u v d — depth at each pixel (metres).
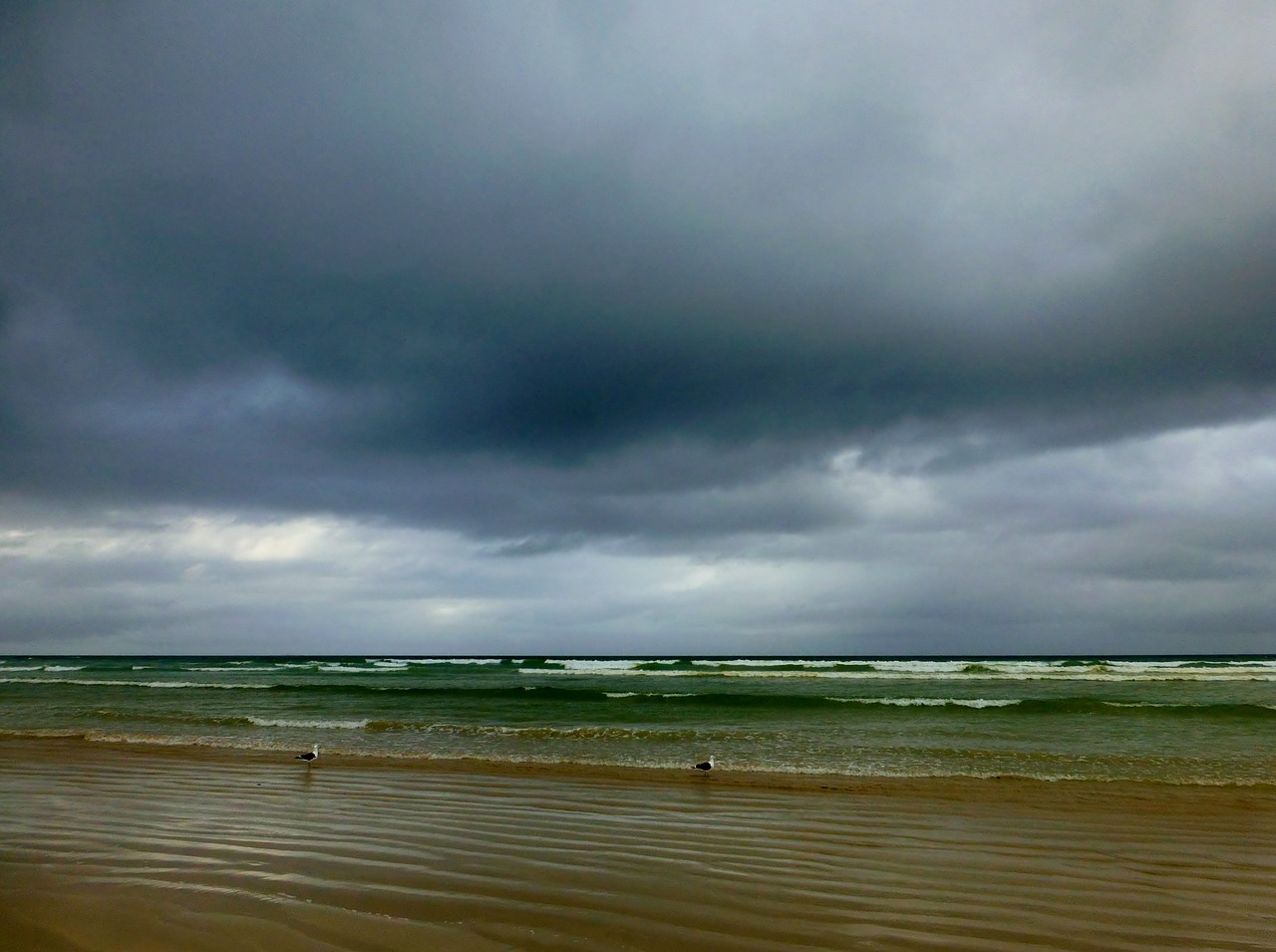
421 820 9.09
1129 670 47.25
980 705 25.12
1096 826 9.09
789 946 5.28
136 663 85.94
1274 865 7.47
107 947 4.97
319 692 33.06
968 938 5.49
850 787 11.59
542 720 21.53
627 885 6.56
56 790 11.09
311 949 4.98
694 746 16.25
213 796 10.55
